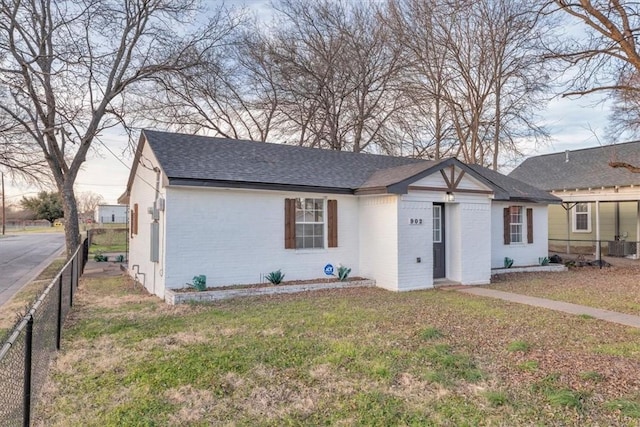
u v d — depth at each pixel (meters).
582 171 20.38
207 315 7.61
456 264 11.73
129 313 7.91
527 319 7.26
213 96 21.14
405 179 10.42
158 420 3.72
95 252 24.44
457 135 24.50
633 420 3.64
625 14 7.57
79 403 4.07
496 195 12.29
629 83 8.91
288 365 5.02
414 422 3.65
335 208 11.52
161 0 16.11
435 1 15.39
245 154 11.66
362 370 4.85
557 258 16.33
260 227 10.51
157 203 10.10
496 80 21.77
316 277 11.26
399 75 23.17
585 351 5.49
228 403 4.05
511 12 16.84
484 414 3.79
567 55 8.34
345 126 24.94
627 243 18.91
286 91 23.80
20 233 48.72
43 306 4.38
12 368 3.04
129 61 16.52
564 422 3.64
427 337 6.12
